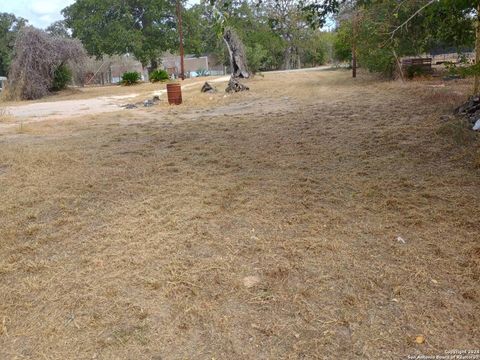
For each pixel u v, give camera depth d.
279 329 2.12
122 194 4.09
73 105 15.31
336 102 10.62
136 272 2.66
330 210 3.51
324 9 6.21
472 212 3.33
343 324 2.14
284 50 46.91
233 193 3.98
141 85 26.17
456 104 7.87
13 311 2.34
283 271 2.61
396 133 6.09
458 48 11.11
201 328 2.15
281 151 5.62
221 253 2.86
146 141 6.75
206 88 16.12
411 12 8.69
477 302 2.26
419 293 2.36
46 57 22.05
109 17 41.53
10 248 3.08
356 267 2.63
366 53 15.90
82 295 2.45
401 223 3.22
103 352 2.01
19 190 4.33
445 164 4.63
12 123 9.70
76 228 3.36
